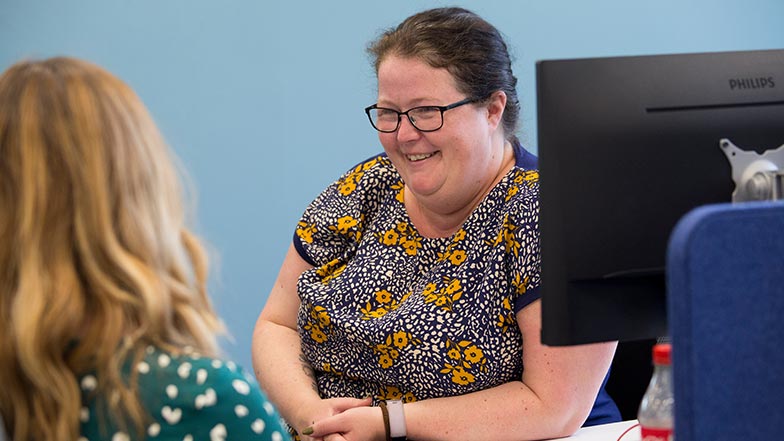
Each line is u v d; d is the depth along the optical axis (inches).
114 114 43.4
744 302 39.8
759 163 53.7
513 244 74.2
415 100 74.2
